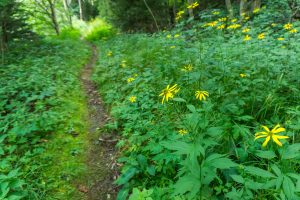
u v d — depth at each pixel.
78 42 14.17
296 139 2.47
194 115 2.12
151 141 2.98
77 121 4.23
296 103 3.25
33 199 2.57
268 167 2.13
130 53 8.26
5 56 7.89
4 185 2.28
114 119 4.18
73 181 2.94
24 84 5.40
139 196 2.10
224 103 2.95
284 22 6.98
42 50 9.24
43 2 15.96
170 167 2.60
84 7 30.36
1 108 4.24
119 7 13.84
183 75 4.07
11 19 9.00
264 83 3.44
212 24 5.27
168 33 8.35
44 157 3.24
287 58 3.70
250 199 1.89
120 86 5.39
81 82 6.73
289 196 1.27
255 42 4.76
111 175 3.02
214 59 4.05
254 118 2.94
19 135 3.53
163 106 3.72
